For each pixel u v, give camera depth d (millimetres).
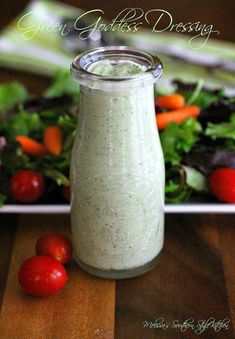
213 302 403
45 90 633
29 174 479
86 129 389
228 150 495
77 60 384
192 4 781
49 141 517
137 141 388
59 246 428
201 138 522
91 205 400
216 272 427
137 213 401
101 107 377
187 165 489
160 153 409
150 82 375
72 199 413
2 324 388
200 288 414
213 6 779
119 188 393
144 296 408
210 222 474
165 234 463
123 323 387
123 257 414
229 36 717
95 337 377
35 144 522
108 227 403
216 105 549
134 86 366
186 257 441
